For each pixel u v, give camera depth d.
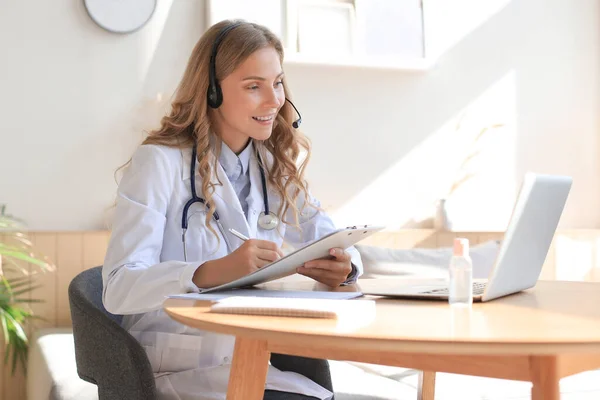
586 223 3.97
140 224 1.64
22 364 3.02
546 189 1.33
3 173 3.13
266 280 1.52
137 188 1.69
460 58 3.77
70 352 2.58
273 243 1.49
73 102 3.21
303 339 0.98
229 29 1.83
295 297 1.36
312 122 3.55
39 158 3.17
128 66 3.28
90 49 3.23
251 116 1.80
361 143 3.62
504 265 1.30
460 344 0.91
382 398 2.17
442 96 3.74
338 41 3.52
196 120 1.83
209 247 1.76
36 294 3.07
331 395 1.68
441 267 3.22
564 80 3.93
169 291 1.47
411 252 3.29
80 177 3.22
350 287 1.60
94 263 3.13
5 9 3.13
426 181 3.71
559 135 3.92
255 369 1.22
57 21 3.19
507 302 1.31
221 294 1.41
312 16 3.49
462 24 3.77
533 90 3.88
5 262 3.03
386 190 3.65
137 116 3.28
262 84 1.81
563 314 1.15
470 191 3.77
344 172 3.59
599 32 3.99
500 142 3.82
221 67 1.80
